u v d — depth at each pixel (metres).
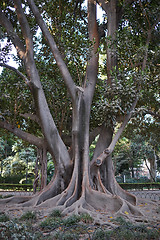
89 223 6.49
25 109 13.20
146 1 12.42
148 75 11.57
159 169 38.25
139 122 13.14
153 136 16.17
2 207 9.34
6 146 34.56
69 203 9.18
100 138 12.18
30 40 10.47
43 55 13.86
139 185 24.14
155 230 5.15
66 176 10.77
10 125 11.88
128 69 11.27
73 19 12.77
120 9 13.48
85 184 9.95
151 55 13.16
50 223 5.91
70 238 4.85
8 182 28.83
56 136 10.49
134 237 4.95
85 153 10.82
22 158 28.09
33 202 9.69
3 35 11.74
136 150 27.98
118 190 11.27
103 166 11.73
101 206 9.22
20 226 4.32
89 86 11.98
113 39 11.99
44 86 12.81
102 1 13.16
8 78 13.55
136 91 10.91
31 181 29.09
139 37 13.46
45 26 11.16
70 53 10.62
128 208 8.52
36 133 15.30
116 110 10.30
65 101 12.98
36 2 12.97
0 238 3.99
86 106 11.50
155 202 11.25
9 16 12.90
